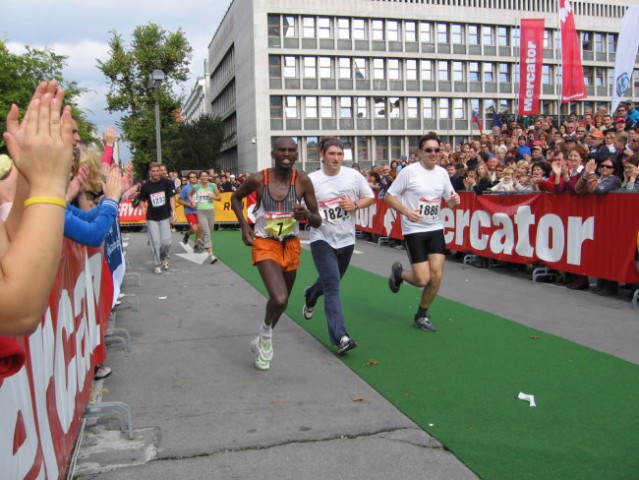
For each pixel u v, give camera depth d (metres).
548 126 16.38
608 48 58.44
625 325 5.77
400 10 51.44
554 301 6.95
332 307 4.98
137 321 6.43
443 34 53.41
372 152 52.09
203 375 4.56
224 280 9.02
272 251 4.55
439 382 4.29
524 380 4.30
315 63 50.12
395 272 6.04
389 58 51.81
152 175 9.66
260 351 4.63
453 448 3.22
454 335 5.57
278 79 49.34
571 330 5.65
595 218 7.12
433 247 5.58
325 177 5.02
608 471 2.93
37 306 1.23
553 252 7.93
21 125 1.48
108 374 4.57
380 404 3.89
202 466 3.08
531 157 12.38
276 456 3.18
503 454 3.13
